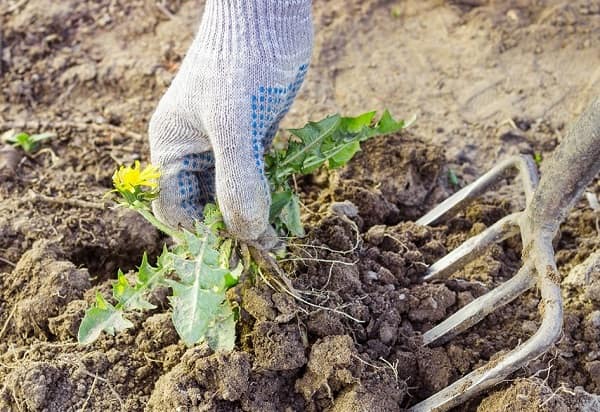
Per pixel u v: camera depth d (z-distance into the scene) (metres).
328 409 0.92
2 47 1.30
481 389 0.91
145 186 0.92
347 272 0.97
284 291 0.93
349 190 1.08
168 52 1.30
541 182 0.91
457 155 1.20
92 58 1.29
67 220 1.08
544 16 1.34
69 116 1.23
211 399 0.90
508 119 1.23
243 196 0.87
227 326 0.92
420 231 1.06
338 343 0.92
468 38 1.33
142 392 0.94
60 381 0.93
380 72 1.30
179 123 0.90
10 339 1.00
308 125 0.94
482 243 0.99
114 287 0.89
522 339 0.98
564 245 1.09
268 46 0.87
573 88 1.27
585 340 0.98
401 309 0.98
